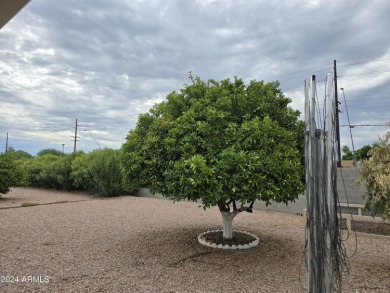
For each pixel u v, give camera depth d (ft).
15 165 42.88
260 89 16.78
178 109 16.87
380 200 13.29
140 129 17.51
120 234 20.77
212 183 13.07
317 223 8.59
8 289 11.37
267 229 22.72
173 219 27.04
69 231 21.63
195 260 15.10
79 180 47.83
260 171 13.58
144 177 15.78
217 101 15.78
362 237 20.36
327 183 8.59
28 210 31.35
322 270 8.51
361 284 12.23
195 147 14.49
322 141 8.70
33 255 15.74
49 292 11.11
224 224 18.28
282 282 12.37
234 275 13.14
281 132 14.66
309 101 8.92
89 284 11.92
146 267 14.03
